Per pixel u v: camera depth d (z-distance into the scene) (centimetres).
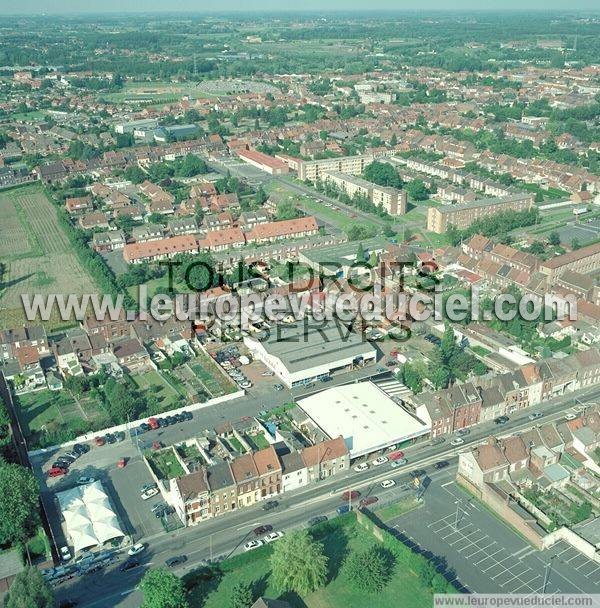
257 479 19512
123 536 18375
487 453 19862
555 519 18450
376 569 16450
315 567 16162
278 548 16462
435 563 17275
